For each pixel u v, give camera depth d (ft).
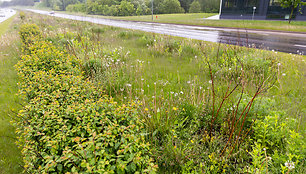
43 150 7.06
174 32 61.36
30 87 12.78
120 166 6.02
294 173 7.39
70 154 6.15
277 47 36.40
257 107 11.05
